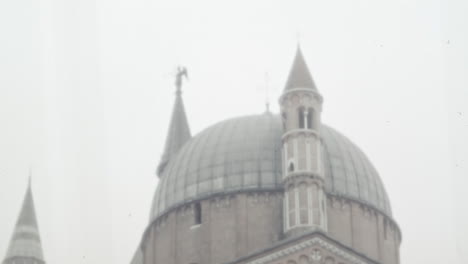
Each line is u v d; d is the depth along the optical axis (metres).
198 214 105.31
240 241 101.81
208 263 102.12
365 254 99.12
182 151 112.69
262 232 101.75
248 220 102.50
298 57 104.50
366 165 110.00
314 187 97.50
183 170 108.62
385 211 108.38
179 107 137.75
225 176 105.31
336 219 103.69
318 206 97.00
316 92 101.81
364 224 105.56
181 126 135.38
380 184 109.88
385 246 107.19
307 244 92.88
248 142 107.56
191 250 103.75
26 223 130.88
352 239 103.75
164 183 110.38
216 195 104.38
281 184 103.38
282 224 101.56
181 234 105.19
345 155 108.62
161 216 107.75
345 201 104.88
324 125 111.69
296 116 100.69
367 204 106.31
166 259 105.62
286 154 99.69
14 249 128.50
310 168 98.19
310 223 96.12
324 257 92.75
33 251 128.62
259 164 105.19
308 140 99.44
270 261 93.44
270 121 110.50
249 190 103.50
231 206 103.56
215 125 113.31
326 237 93.38
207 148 109.06
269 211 102.50
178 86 140.25
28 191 133.75
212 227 103.50
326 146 108.06
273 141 107.31
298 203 97.00
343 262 93.56
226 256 101.69
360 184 107.00
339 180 105.56
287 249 93.06
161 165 132.12
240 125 110.88
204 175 106.38
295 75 102.69
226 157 106.81
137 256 118.12
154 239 108.06
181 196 106.69
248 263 94.50
